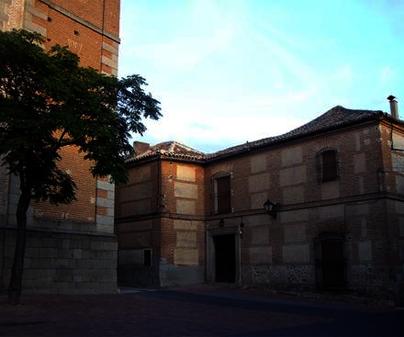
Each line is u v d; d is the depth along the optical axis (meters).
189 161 27.81
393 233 19.86
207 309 16.47
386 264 19.47
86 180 20.23
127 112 14.98
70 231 19.36
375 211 20.11
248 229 25.12
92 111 14.02
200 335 11.16
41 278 18.11
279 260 23.38
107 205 20.86
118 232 29.16
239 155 26.16
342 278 20.88
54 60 14.12
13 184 17.61
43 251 18.31
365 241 20.27
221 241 26.95
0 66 13.61
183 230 27.14
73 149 19.88
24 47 13.39
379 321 14.26
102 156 14.39
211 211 27.44
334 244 21.38
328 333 11.67
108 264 20.41
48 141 14.12
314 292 21.66
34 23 19.00
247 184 25.55
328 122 23.11
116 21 22.61
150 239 26.98
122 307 15.81
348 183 21.19
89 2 21.50
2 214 17.23
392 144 20.86
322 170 22.23
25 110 13.80
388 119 20.62
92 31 21.44
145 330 11.59
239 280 25.11
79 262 19.41
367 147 20.75
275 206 23.75
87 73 14.53
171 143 30.08
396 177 20.69
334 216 21.47
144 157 27.89
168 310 15.73
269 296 21.62
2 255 17.02
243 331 11.93
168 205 26.91
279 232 23.58
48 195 15.20
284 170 23.80
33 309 13.86
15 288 14.33
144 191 28.05
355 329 12.46
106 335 10.66
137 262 27.52
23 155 13.42
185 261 26.84
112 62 22.00
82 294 19.00
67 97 13.65
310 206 22.42
